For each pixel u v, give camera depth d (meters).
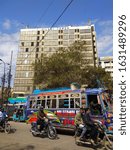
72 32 85.69
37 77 27.95
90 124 10.06
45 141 11.64
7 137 12.95
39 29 88.75
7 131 14.98
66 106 14.12
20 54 86.94
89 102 12.79
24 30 90.06
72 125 13.42
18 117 26.12
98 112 11.84
